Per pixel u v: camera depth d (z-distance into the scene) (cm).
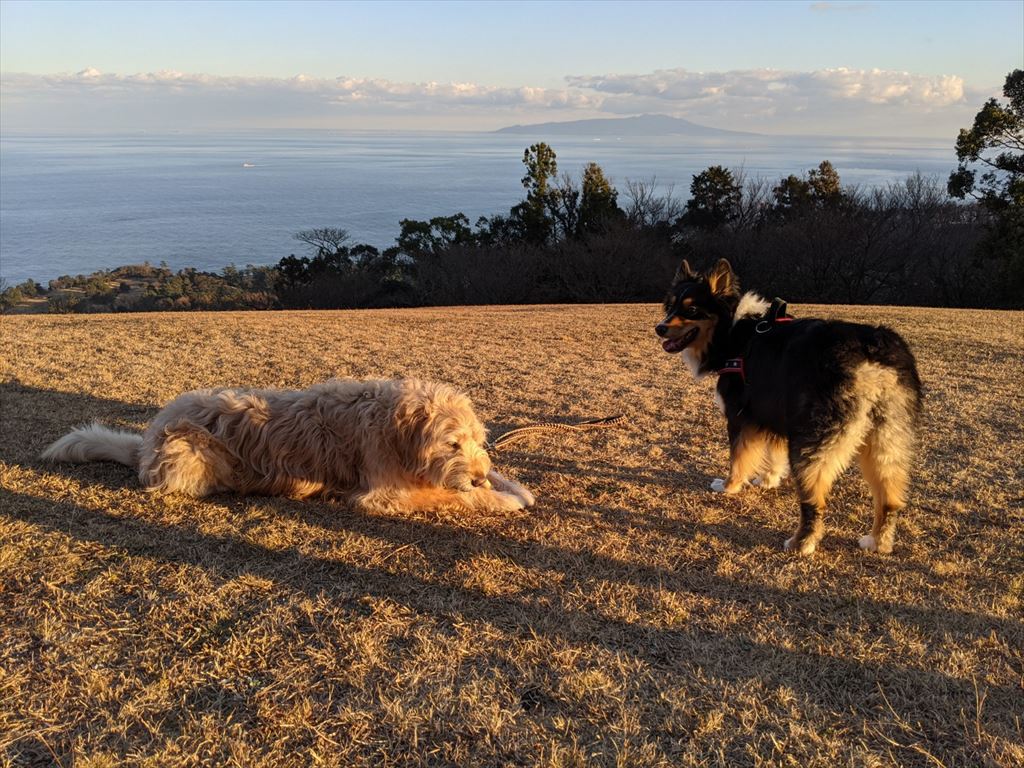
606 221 3438
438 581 314
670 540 363
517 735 218
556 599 301
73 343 856
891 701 238
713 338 436
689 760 208
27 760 204
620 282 3228
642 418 584
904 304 3020
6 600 287
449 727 221
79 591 295
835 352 338
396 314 1430
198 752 208
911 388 342
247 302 3431
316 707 229
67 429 513
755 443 414
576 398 647
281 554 337
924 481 445
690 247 3416
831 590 312
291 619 279
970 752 214
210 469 400
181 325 1052
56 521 359
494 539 361
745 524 387
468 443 379
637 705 233
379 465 390
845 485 442
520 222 3800
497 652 260
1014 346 905
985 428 551
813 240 3070
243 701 232
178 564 321
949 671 254
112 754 206
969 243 2914
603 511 401
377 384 415
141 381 668
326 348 873
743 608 297
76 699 230
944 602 301
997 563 339
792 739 219
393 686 240
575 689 239
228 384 671
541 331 1067
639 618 287
